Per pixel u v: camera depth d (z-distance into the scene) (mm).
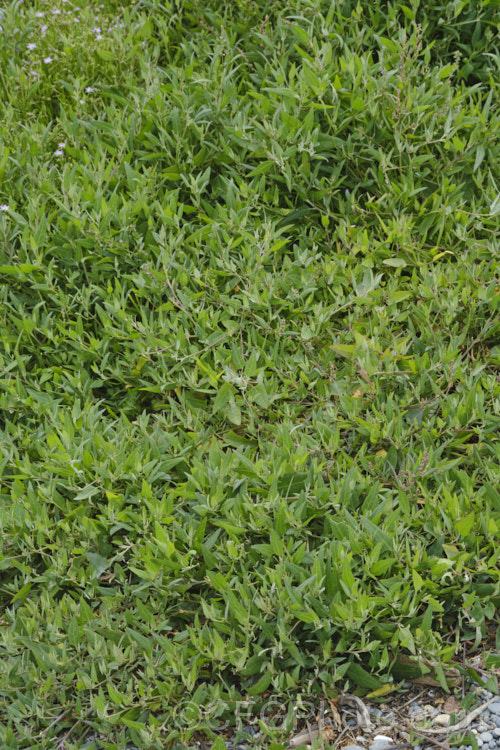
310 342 3207
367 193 3695
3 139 4070
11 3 4922
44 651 2496
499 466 2715
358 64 3662
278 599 2416
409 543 2553
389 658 2461
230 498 2693
